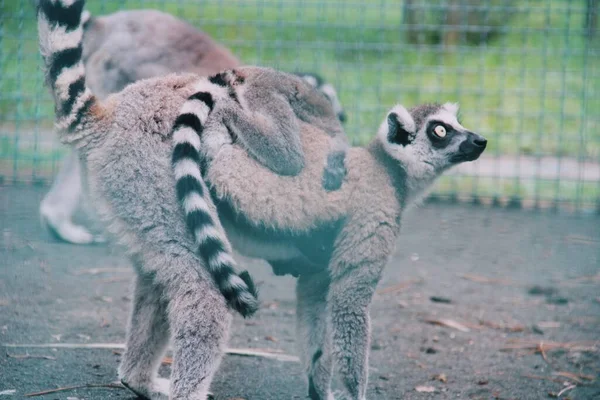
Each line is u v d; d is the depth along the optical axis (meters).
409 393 6.56
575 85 16.75
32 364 6.65
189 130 5.48
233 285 5.25
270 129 5.99
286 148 5.99
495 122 15.75
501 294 9.27
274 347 7.45
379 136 6.20
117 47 9.58
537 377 6.99
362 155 6.16
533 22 19.11
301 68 15.54
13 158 13.20
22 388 6.18
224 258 5.27
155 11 10.20
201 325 5.21
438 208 13.19
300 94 6.52
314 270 6.19
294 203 5.86
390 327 8.11
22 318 7.71
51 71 5.60
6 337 7.21
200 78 5.99
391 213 6.01
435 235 11.63
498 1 18.44
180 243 5.29
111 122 5.52
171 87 5.73
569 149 14.95
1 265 9.25
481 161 14.62
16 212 11.23
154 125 5.49
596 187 13.82
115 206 5.38
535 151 14.87
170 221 5.30
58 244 10.23
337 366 5.93
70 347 7.06
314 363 6.27
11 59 13.85
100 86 9.65
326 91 8.35
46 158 13.05
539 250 11.01
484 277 9.85
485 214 12.91
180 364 5.21
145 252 5.33
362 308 5.90
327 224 5.96
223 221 5.80
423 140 6.26
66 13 5.60
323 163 6.09
